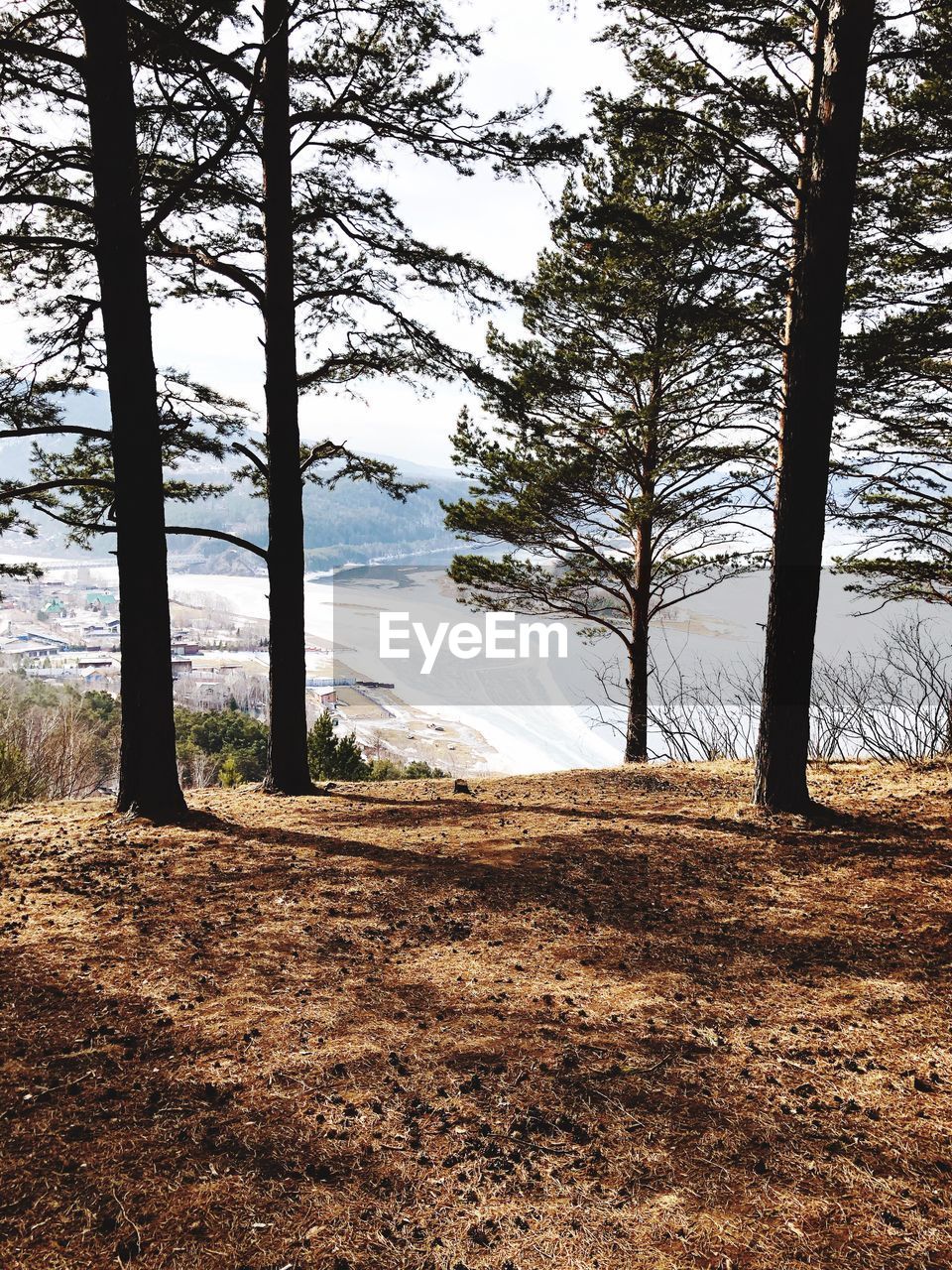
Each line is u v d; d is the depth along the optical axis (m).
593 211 6.80
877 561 9.32
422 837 6.33
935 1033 3.36
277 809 7.41
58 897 4.80
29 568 8.56
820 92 6.42
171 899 4.80
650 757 12.34
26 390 7.92
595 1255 2.16
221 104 6.55
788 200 7.43
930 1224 2.27
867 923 4.53
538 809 7.39
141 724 6.78
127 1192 2.36
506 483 12.68
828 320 6.19
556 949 4.25
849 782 7.67
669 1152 2.60
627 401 12.12
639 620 12.45
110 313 6.34
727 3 6.18
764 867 5.50
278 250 7.93
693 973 3.96
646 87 7.39
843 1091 2.94
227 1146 2.58
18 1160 2.47
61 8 6.57
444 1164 2.53
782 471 6.44
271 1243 2.19
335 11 7.52
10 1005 3.45
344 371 9.16
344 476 9.72
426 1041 3.28
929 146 7.61
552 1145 2.63
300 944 4.22
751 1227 2.26
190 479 10.19
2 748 10.24
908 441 9.21
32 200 6.03
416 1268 2.12
